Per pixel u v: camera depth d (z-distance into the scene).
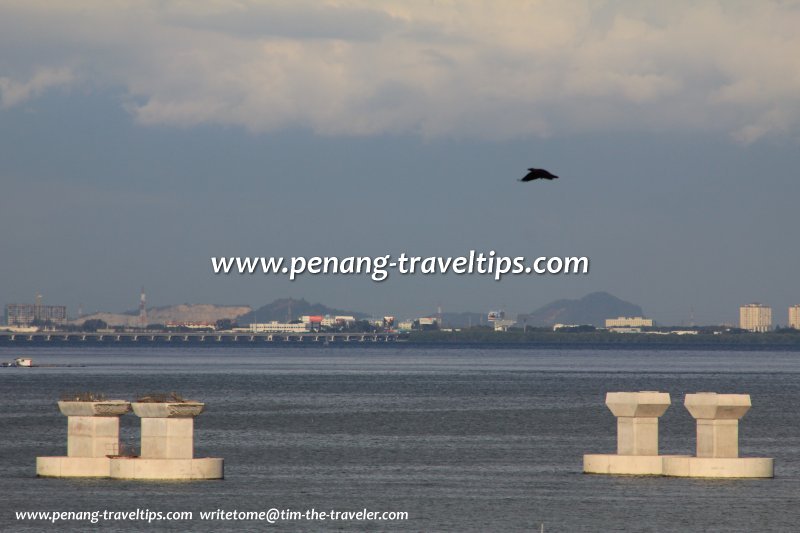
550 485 110.69
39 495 99.94
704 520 91.56
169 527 88.88
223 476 111.94
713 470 111.81
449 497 103.44
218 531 87.75
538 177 60.59
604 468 117.56
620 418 117.12
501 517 93.31
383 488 109.25
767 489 105.44
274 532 87.50
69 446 111.31
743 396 112.19
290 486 109.81
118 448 111.62
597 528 89.00
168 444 108.50
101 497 99.44
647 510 95.62
